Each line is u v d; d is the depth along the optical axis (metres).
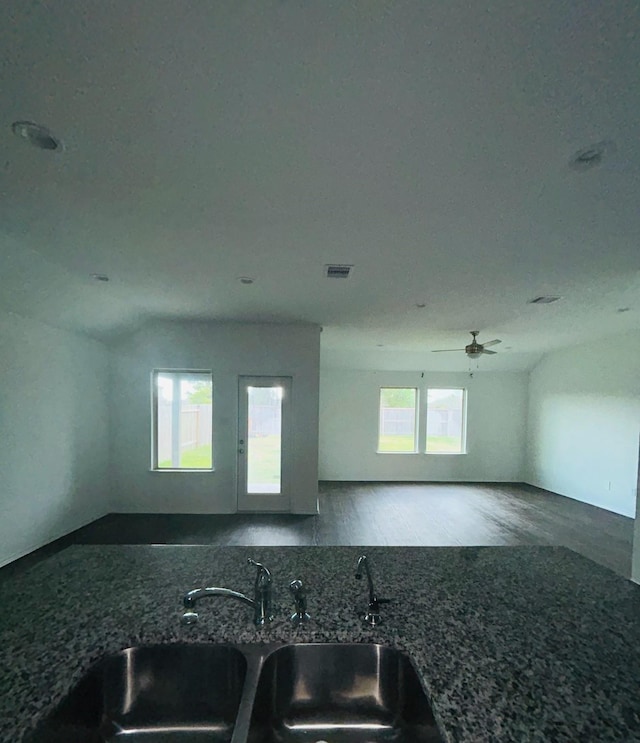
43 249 2.72
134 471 5.21
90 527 4.63
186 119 1.42
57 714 0.84
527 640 1.05
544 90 1.27
